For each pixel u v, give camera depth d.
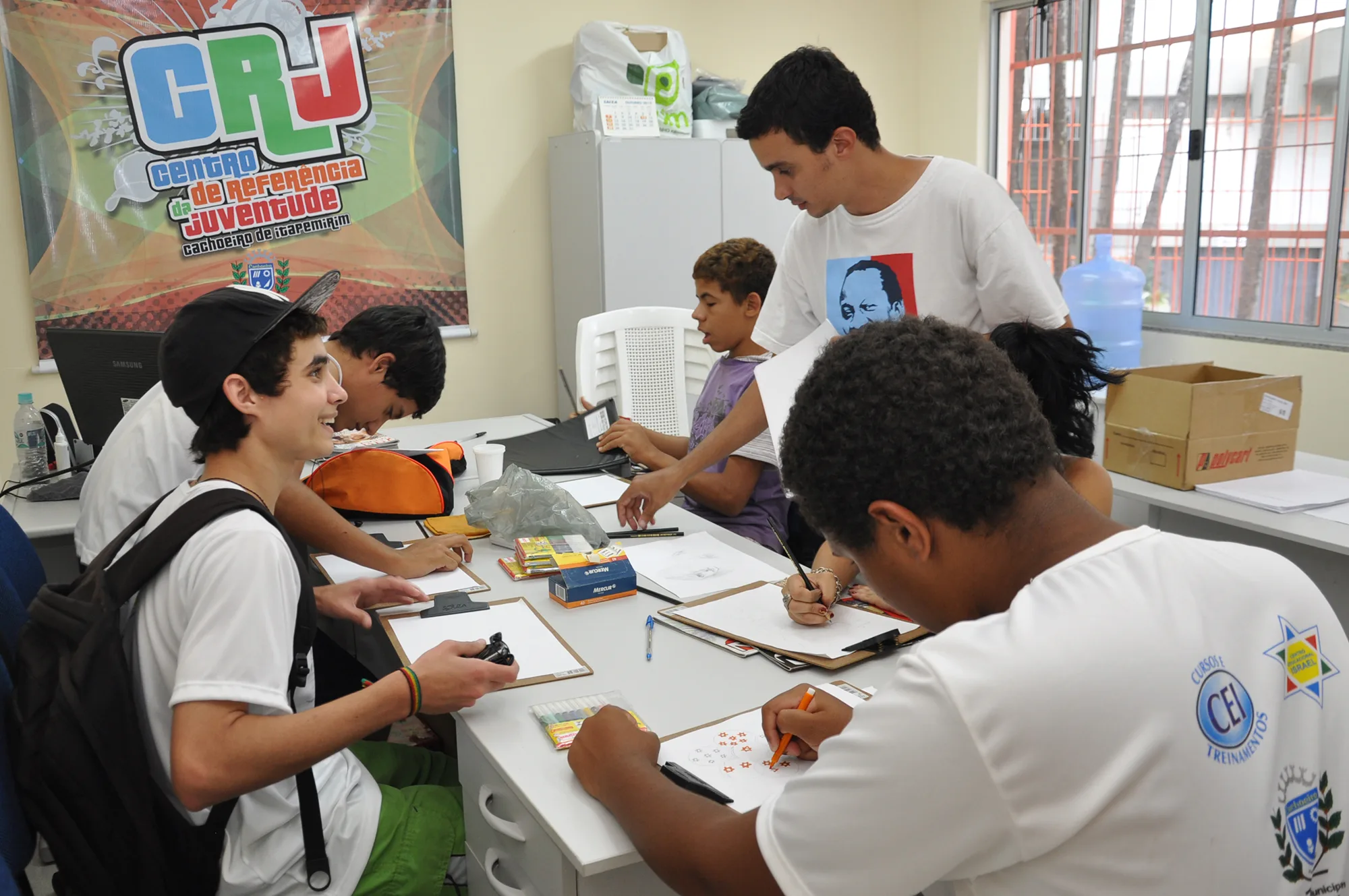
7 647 1.38
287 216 4.05
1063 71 4.73
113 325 3.84
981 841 0.66
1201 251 4.29
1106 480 1.32
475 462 2.60
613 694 1.38
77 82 3.65
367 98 4.09
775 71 1.75
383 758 1.68
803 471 0.76
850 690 1.36
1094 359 1.34
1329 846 0.69
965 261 1.79
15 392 3.75
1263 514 2.24
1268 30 3.92
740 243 2.43
